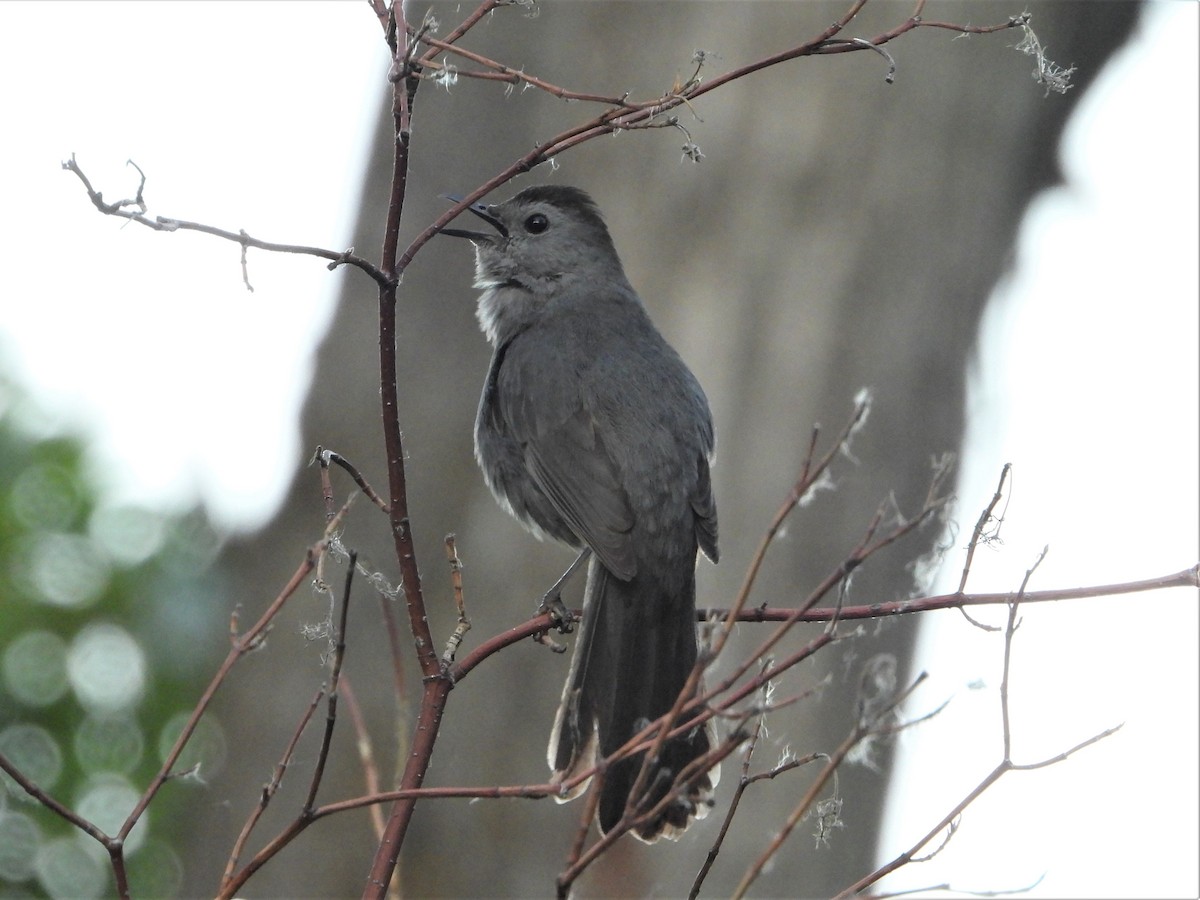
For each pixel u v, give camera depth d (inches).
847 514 504.4
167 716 465.1
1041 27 532.4
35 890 437.4
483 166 541.3
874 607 235.8
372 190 558.6
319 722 515.2
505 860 503.2
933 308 523.8
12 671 458.3
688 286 514.6
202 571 492.7
